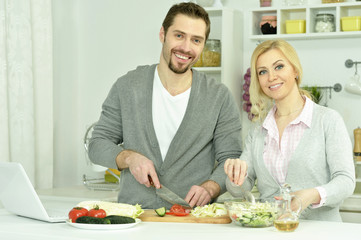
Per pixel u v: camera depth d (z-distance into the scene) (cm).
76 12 374
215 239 129
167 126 204
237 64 331
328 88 316
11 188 164
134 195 200
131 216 155
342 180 158
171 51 194
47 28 323
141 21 358
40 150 321
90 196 282
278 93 178
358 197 275
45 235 136
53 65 349
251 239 129
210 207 162
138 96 205
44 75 322
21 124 303
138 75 210
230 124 209
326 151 171
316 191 152
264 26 310
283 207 142
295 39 322
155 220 159
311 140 173
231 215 149
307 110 177
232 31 322
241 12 337
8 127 298
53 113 349
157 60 355
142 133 203
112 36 367
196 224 153
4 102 291
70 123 365
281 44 177
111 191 307
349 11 307
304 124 177
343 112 313
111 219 143
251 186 188
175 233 138
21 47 302
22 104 303
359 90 298
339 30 294
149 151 202
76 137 371
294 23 304
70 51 367
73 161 367
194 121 203
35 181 319
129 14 362
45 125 324
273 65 177
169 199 180
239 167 166
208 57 315
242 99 337
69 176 363
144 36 358
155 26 355
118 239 129
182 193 203
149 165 180
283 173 179
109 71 367
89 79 372
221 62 316
